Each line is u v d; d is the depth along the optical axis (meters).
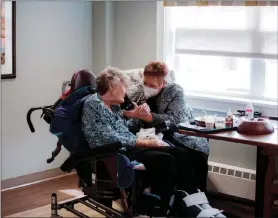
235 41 3.88
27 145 4.16
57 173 4.39
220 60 4.02
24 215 3.54
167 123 3.38
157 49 4.26
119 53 4.49
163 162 3.16
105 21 4.40
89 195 3.12
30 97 4.12
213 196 3.82
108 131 3.07
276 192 3.20
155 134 3.38
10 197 3.90
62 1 4.25
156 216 3.22
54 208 3.47
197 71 4.15
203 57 4.10
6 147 4.02
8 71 3.94
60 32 4.27
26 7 4.01
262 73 3.82
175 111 3.44
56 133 3.06
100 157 2.96
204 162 3.52
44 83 4.20
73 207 3.49
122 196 3.13
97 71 4.52
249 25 3.80
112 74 3.21
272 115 3.69
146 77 3.50
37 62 4.13
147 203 3.23
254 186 3.62
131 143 3.12
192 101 4.09
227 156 3.90
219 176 3.77
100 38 4.46
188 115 3.53
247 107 3.50
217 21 3.96
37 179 4.25
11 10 3.89
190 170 3.30
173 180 3.19
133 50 4.40
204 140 3.54
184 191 3.23
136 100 3.54
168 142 3.43
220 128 3.13
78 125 3.08
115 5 4.45
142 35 4.33
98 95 3.20
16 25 3.96
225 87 4.03
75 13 4.36
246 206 3.66
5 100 3.96
